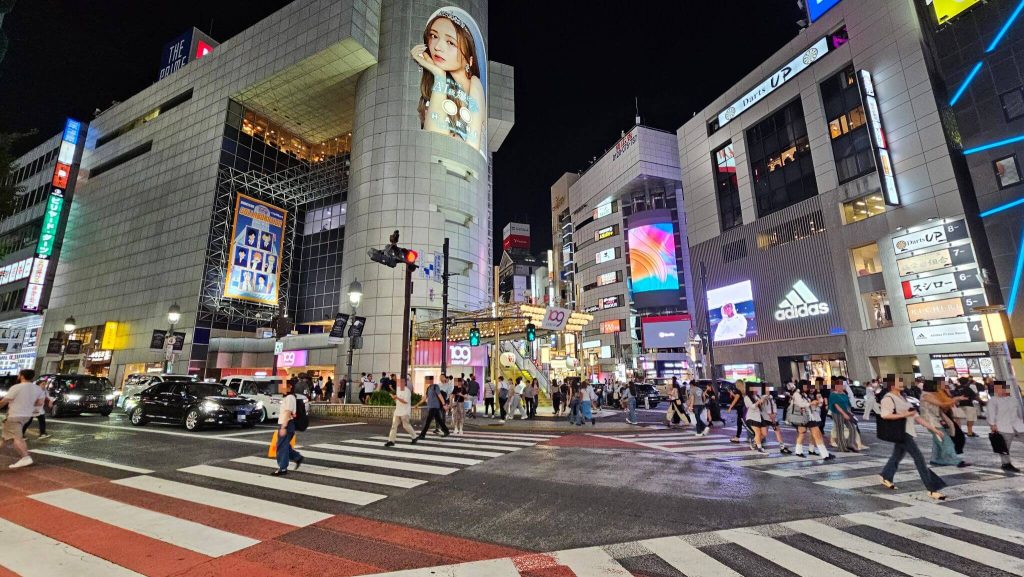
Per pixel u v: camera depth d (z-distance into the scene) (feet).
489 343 101.55
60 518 18.84
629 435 50.06
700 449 39.63
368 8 115.44
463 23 123.65
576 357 141.38
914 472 29.68
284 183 136.67
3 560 14.48
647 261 208.85
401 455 34.76
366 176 110.52
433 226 107.45
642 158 211.41
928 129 96.12
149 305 126.21
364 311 102.17
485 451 37.47
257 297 126.11
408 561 14.66
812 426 35.55
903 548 16.05
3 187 55.62
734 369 132.67
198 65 139.74
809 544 16.44
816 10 121.90
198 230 122.93
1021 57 88.58
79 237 153.07
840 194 110.83
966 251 87.51
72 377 61.82
